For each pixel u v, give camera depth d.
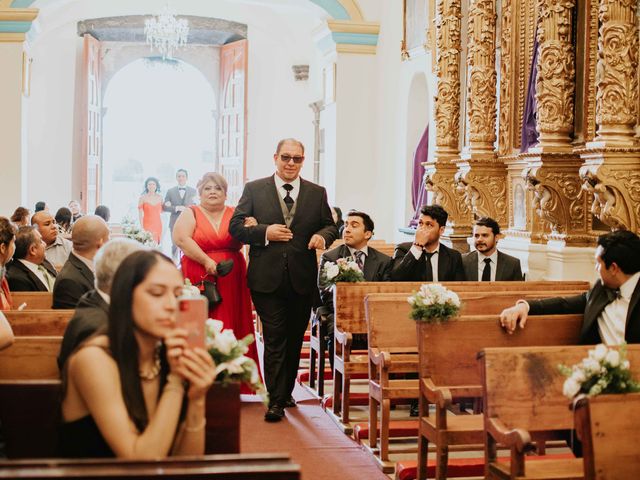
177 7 22.81
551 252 9.34
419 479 5.90
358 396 8.55
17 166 17.16
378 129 17.55
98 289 3.93
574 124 9.34
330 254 9.02
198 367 3.21
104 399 3.20
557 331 5.95
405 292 8.02
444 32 11.90
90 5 22.22
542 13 9.28
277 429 7.70
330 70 18.09
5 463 2.73
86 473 2.68
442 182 11.82
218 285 8.57
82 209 22.72
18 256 7.61
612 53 7.86
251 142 24.20
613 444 3.74
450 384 5.79
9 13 16.86
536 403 4.61
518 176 10.58
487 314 7.25
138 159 27.59
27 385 3.58
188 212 8.58
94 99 23.16
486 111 11.08
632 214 7.76
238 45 23.64
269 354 8.08
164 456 3.18
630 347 4.73
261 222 8.14
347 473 6.42
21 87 17.11
